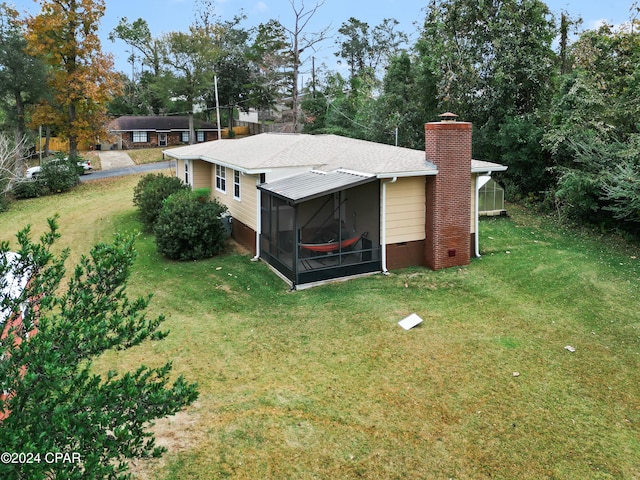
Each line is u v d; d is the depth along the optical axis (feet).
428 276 47.21
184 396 15.70
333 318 38.58
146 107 219.00
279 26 134.21
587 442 24.70
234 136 196.65
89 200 91.04
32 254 15.53
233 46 200.44
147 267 51.49
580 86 68.23
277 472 22.34
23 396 13.16
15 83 128.77
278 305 41.42
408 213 48.78
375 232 48.75
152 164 143.95
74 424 13.30
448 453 23.77
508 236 60.85
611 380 30.22
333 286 45.19
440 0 86.79
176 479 21.77
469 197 49.39
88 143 117.80
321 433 25.12
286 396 28.40
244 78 188.03
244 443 24.26
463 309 40.09
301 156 56.24
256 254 53.78
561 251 54.90
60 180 99.04
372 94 128.16
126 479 14.65
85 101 115.96
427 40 93.35
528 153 75.77
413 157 51.29
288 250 48.98
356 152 57.31
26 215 79.56
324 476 22.16
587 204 61.57
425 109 95.45
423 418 26.40
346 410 27.07
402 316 38.81
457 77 84.99
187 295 43.80
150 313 40.06
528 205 75.92
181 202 55.31
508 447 24.23
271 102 167.73
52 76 129.08
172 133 189.78
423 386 29.37
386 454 23.63
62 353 13.99
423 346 34.12
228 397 28.30
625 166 58.75
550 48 84.89
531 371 31.07
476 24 84.38
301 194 43.80
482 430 25.48
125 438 13.46
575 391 29.01
